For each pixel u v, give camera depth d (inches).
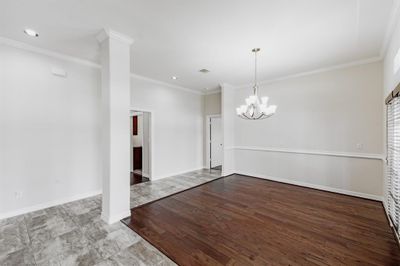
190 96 238.7
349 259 74.9
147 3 78.6
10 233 93.1
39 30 99.9
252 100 123.7
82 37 107.7
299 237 90.7
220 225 102.3
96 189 147.3
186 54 129.9
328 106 156.8
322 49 122.0
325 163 159.5
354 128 144.8
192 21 91.7
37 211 118.2
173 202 135.3
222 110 209.2
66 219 107.6
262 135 200.5
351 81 145.6
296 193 153.3
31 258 75.5
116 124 104.0
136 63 146.7
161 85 202.5
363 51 125.0
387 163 114.3
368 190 139.3
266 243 86.0
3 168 108.5
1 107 107.7
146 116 208.2
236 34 103.6
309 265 71.8
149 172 198.4
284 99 183.0
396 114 90.2
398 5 78.1
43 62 122.8
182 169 227.6
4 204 108.8
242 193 154.3
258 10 83.1
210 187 170.9
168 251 80.1
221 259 75.4
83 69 141.2
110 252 79.2
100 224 102.1
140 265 71.8
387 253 78.2
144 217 111.2
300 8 81.7
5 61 108.7
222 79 191.3
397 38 87.8
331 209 122.0
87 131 142.8
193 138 243.6
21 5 79.0
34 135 119.3
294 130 177.0
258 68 157.9
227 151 213.9
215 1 77.5
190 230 97.2
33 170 118.8
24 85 115.3
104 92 105.0
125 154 108.2
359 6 80.1
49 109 125.3
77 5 79.7
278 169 189.3
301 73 169.5
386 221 105.1
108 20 91.2
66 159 132.6
